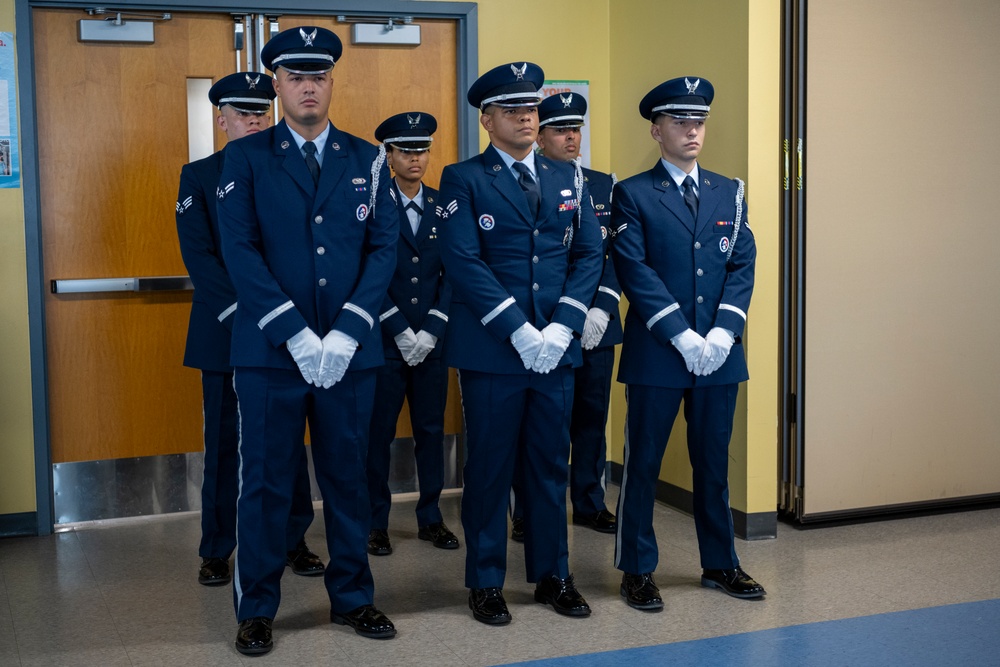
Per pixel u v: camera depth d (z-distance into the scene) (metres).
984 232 4.36
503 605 3.13
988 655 2.80
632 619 3.12
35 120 4.21
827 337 4.14
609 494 4.83
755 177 3.96
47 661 2.85
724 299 3.26
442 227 3.11
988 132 4.34
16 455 4.20
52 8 4.24
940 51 4.23
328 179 2.92
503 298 3.01
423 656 2.85
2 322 4.17
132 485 4.46
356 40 4.61
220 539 3.58
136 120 4.39
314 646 2.94
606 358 4.19
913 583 3.44
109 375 4.40
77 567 3.76
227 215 2.89
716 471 3.32
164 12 4.38
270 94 3.55
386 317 3.92
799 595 3.33
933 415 4.32
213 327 3.50
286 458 2.94
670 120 3.27
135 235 4.41
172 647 2.95
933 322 4.29
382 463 3.95
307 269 2.90
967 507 4.44
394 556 3.88
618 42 4.88
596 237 3.21
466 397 3.14
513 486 4.12
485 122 3.17
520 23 4.81
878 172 4.17
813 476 4.15
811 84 4.04
